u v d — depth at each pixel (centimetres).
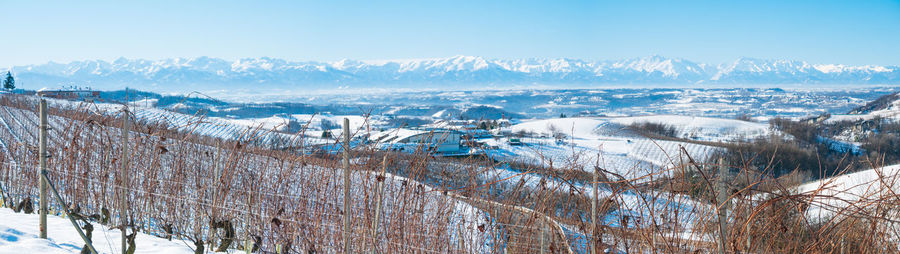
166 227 558
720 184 321
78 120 610
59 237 512
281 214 486
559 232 381
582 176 381
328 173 473
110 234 547
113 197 571
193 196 580
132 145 588
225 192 516
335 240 461
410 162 448
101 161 594
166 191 571
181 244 539
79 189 624
